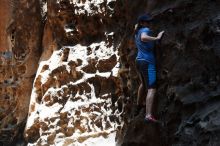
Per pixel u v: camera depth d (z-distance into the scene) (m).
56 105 10.98
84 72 10.82
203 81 7.44
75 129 10.55
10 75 12.60
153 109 8.02
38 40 12.33
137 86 8.78
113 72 10.17
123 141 8.63
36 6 12.45
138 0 8.95
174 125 7.67
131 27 9.18
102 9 10.69
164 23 8.10
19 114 12.15
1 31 12.84
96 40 10.94
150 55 7.86
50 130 10.80
